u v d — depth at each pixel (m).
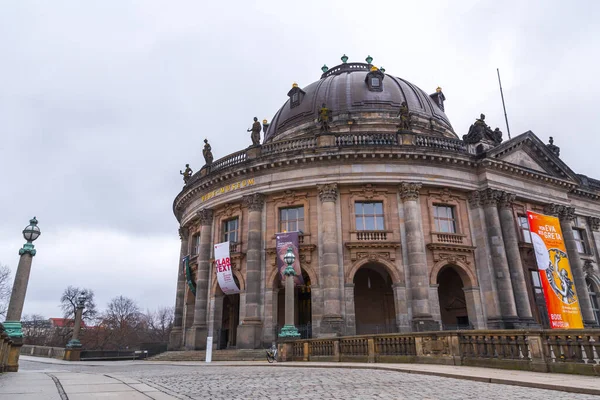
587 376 11.56
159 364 25.70
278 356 24.48
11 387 8.95
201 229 37.78
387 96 43.91
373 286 36.44
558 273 32.50
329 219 31.81
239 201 36.00
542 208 38.09
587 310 36.28
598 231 43.28
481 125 37.38
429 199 33.59
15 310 16.25
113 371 17.30
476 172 35.09
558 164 39.25
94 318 95.88
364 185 33.25
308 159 33.38
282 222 34.25
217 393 9.10
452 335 16.31
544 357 13.02
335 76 47.94
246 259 33.97
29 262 17.08
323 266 30.97
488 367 14.75
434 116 45.12
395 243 31.47
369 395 8.73
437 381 11.43
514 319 30.53
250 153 36.03
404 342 18.50
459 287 36.88
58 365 23.58
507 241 33.34
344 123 41.09
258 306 31.95
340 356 21.47
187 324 39.41
